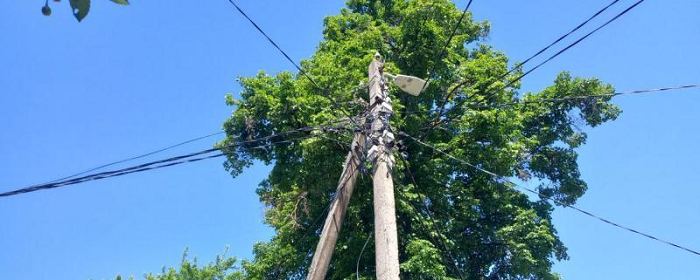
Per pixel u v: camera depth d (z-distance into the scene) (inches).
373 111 384.8
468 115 664.4
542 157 844.6
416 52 714.8
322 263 331.6
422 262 550.9
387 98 400.8
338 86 621.9
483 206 714.8
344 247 606.5
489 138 682.2
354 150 374.3
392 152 368.2
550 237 682.8
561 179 848.3
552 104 848.3
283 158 657.0
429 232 577.6
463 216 679.7
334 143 573.3
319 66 655.8
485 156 678.5
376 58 426.0
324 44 782.5
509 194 738.2
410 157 660.1
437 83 697.6
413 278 551.2
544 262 682.8
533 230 687.7
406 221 627.8
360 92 593.6
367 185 599.5
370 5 844.6
